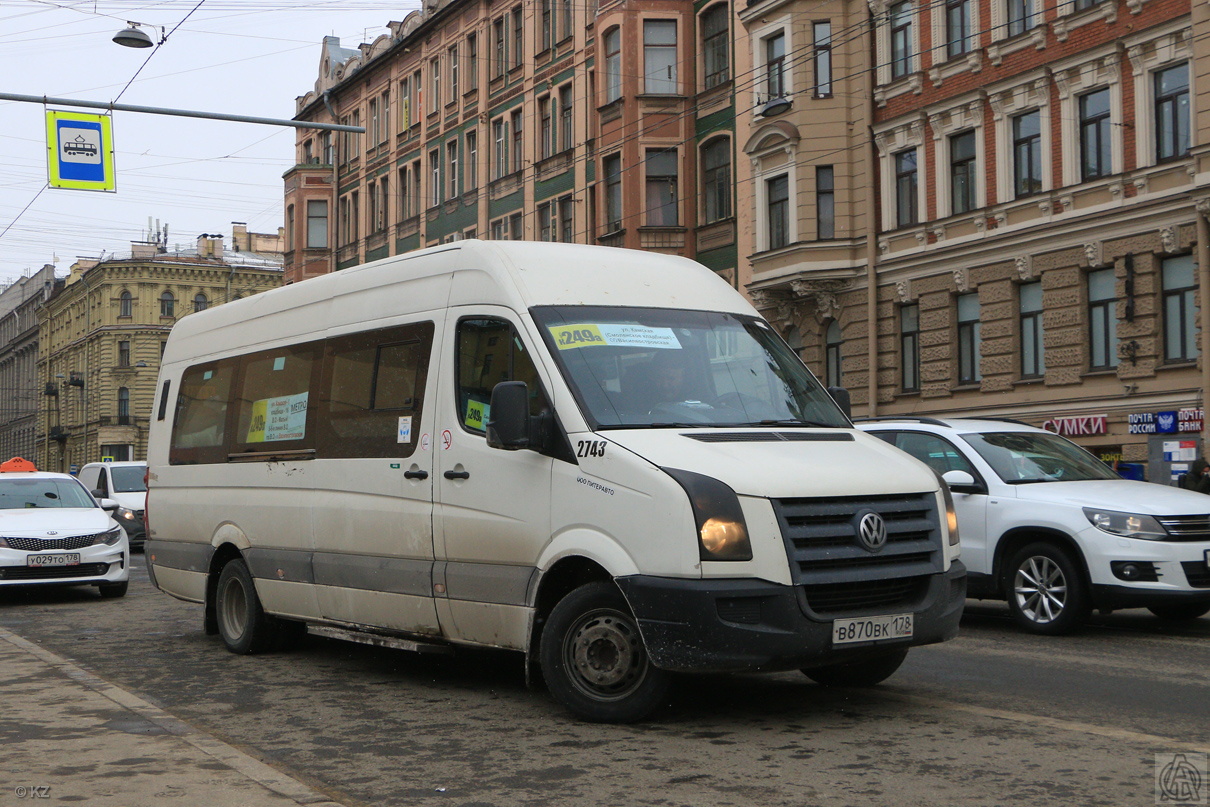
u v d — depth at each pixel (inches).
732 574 244.8
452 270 313.1
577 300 293.0
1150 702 285.9
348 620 338.3
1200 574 388.8
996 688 305.7
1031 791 206.7
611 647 264.7
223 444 407.2
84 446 3171.8
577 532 266.4
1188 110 869.2
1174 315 882.8
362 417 335.9
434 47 1819.6
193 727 268.7
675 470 252.2
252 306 407.5
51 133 743.1
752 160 1219.9
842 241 1141.7
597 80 1395.2
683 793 209.9
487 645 292.4
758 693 300.5
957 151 1061.8
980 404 1022.4
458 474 297.0
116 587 602.2
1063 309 954.7
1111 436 912.3
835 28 1150.3
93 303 3134.8
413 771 231.8
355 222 2068.2
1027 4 989.8
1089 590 399.9
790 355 314.5
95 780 218.4
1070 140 948.6
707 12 1309.1
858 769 223.8
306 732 270.5
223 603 402.3
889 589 259.0
